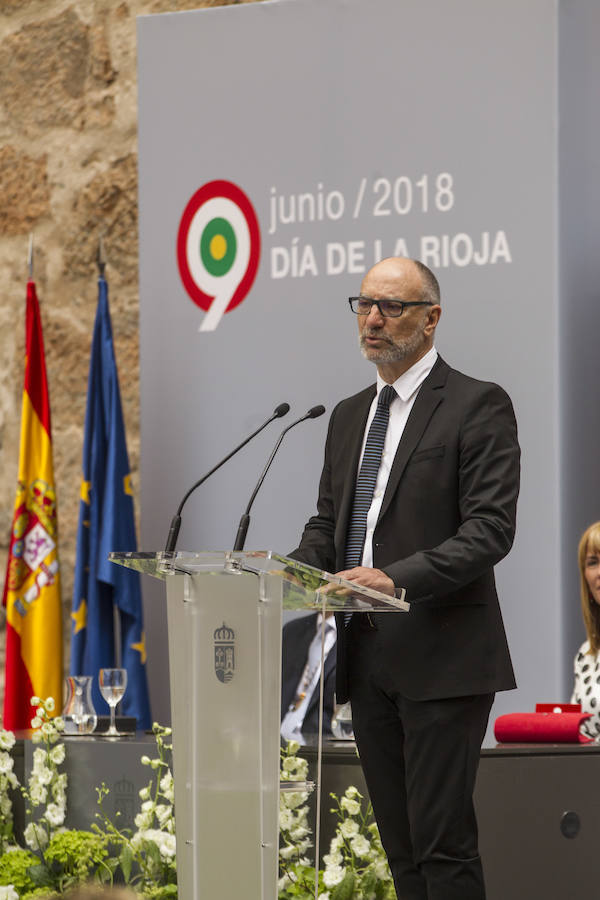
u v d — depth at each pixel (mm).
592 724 11250
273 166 13617
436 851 7551
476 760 7645
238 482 13594
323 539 8469
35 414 14203
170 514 13914
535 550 12266
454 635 7645
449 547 7426
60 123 16172
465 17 12773
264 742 6590
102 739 10688
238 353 13711
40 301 16125
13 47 16438
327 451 8695
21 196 16344
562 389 12344
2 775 10773
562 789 9289
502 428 7840
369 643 7832
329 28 13391
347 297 13266
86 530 13828
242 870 6602
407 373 8227
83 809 10570
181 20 14047
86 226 15977
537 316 12422
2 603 14969
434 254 12859
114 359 14094
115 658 13766
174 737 6871
